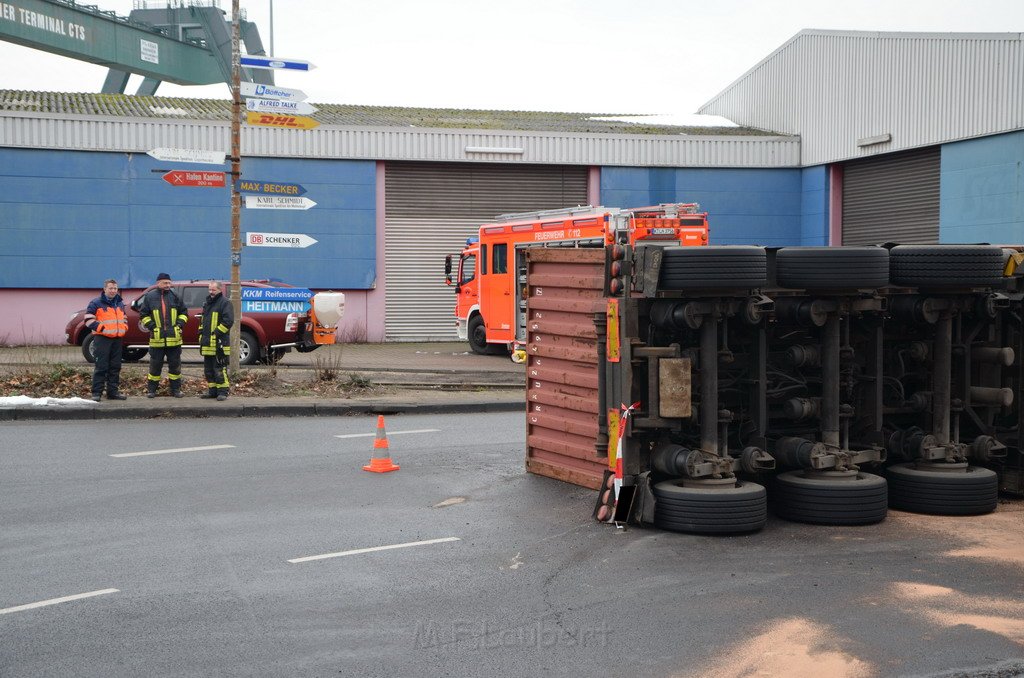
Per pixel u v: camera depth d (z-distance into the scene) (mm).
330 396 17656
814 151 32906
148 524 9016
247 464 11805
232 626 6414
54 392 16703
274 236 17734
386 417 16266
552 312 11055
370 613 6703
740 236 33562
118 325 16219
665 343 9438
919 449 9891
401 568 7758
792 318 9414
